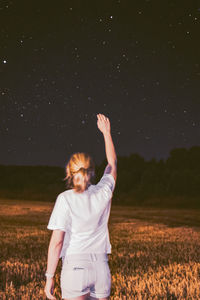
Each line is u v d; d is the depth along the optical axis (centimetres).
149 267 650
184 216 2816
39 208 3328
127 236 1354
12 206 3488
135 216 2756
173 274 591
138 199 5094
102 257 249
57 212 246
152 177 5606
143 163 6338
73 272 238
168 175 5628
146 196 5125
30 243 1094
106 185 265
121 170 6206
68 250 245
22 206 3544
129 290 484
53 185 6631
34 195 6000
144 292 477
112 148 295
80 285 236
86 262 240
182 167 5894
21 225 1828
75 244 244
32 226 1762
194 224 2212
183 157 5994
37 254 843
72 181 255
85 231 246
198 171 5478
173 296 465
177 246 1030
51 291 245
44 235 1348
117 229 1658
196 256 820
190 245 1077
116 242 1123
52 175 7281
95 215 248
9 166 8000
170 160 6084
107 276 246
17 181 7031
